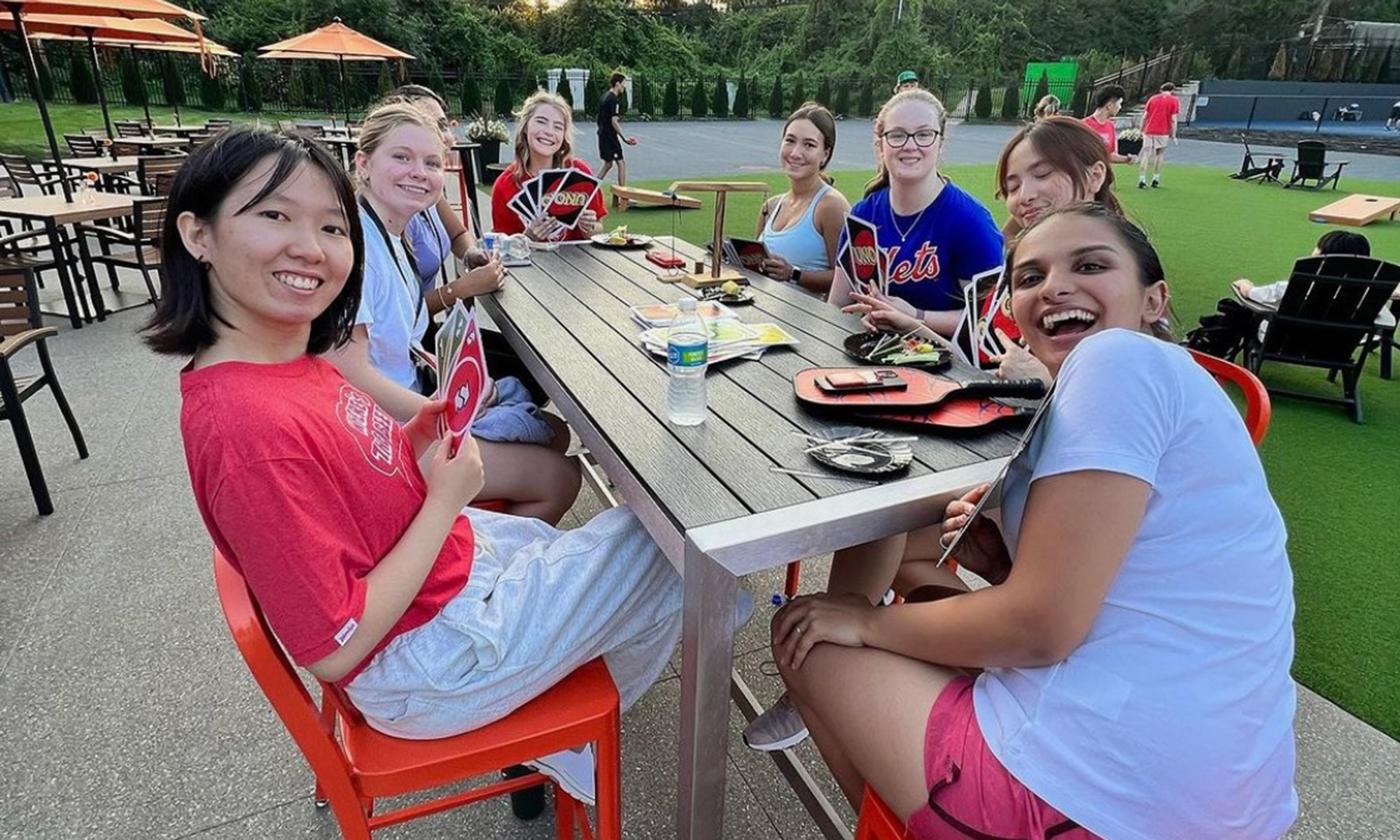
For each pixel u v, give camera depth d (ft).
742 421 4.70
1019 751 2.98
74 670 6.29
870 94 88.74
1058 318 3.80
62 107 55.42
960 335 6.91
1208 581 2.88
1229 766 2.84
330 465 3.01
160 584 7.38
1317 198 35.78
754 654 6.88
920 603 3.45
